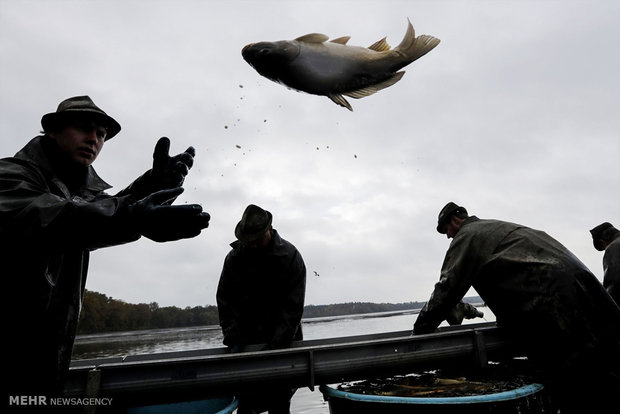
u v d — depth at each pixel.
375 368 2.70
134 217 1.48
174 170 2.11
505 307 3.07
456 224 3.90
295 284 3.94
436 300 3.28
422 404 2.28
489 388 2.65
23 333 1.62
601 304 2.84
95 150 2.00
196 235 1.58
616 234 5.69
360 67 3.17
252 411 3.37
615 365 2.70
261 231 3.75
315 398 6.13
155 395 2.29
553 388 2.77
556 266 2.87
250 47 2.99
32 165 1.71
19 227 1.44
